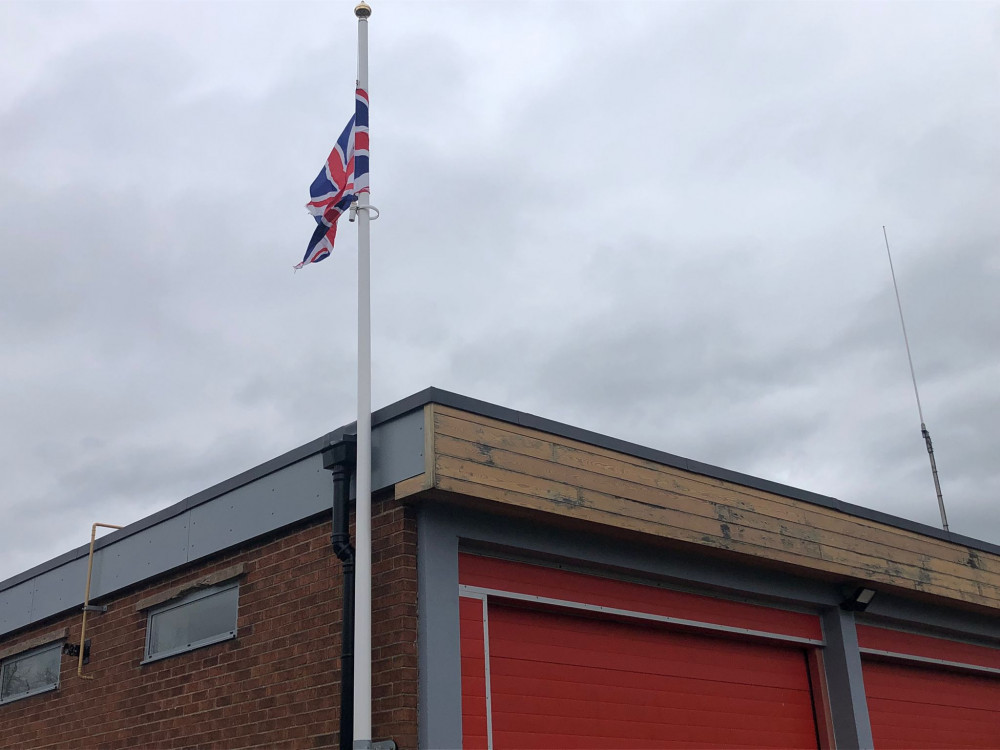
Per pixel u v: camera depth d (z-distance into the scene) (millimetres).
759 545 9688
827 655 10906
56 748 10789
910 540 11430
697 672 9703
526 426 8164
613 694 8891
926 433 17062
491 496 7703
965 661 12648
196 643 9367
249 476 9242
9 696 11820
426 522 7758
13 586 12148
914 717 11797
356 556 7414
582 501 8320
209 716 8953
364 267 8383
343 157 9086
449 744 7312
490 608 8273
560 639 8680
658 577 9383
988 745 12672
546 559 8625
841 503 10758
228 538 9266
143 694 9805
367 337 8086
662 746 9086
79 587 11047
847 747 10531
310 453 8688
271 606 8711
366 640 7211
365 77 9117
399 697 7262
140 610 10172
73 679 10867
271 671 8484
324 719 7859
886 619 11664
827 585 10867
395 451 7805
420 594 7598
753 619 10281
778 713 10344
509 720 8039
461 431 7723
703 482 9422
